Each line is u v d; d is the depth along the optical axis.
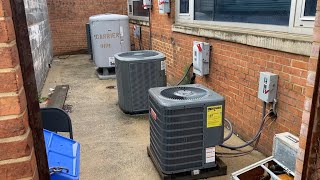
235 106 3.14
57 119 2.10
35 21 5.11
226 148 2.89
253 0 2.93
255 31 2.90
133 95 3.76
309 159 1.00
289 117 2.38
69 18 8.42
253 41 2.66
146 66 3.67
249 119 2.91
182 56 4.44
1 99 0.79
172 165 2.29
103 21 5.65
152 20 5.71
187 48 4.21
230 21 3.38
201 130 2.25
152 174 2.49
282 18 2.59
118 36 5.80
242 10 3.14
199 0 4.00
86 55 8.67
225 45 3.20
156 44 5.66
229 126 3.08
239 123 3.11
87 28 7.65
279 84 2.45
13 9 0.81
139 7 7.16
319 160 0.98
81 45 8.73
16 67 0.81
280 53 2.39
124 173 2.52
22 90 0.85
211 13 3.75
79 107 4.23
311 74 1.05
